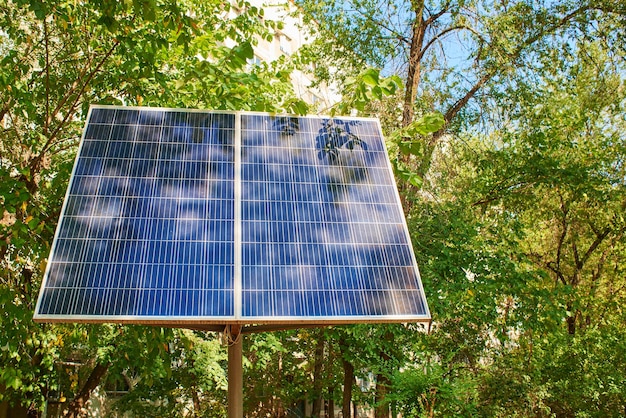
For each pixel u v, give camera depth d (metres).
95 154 7.25
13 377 8.70
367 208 7.32
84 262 6.21
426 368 10.67
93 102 10.75
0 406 13.88
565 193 20.95
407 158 15.48
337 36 17.14
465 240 14.55
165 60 11.43
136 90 10.32
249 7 12.66
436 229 14.98
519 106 17.28
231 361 6.47
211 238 6.63
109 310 5.85
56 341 10.53
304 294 6.31
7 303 8.44
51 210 10.59
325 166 7.67
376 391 14.18
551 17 16.89
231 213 6.91
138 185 7.01
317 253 6.71
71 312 5.78
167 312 5.90
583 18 16.59
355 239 6.96
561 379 15.53
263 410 19.72
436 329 15.62
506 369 14.61
